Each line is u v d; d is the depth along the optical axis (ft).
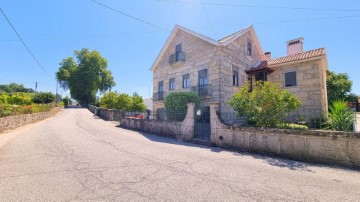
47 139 34.17
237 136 27.45
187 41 61.62
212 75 52.06
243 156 23.61
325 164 20.27
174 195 12.24
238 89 54.95
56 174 16.02
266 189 13.46
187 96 45.50
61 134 40.73
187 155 23.21
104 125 62.59
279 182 14.83
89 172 16.53
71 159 20.77
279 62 51.72
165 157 21.99
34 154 23.04
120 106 102.94
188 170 17.34
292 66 50.47
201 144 31.81
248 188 13.56
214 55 52.21
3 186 13.56
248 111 27.50
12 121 51.24
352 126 23.04
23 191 12.74
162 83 70.90
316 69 46.83
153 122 44.42
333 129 23.22
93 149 25.91
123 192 12.60
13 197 11.89
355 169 18.49
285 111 26.25
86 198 11.73
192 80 58.34
